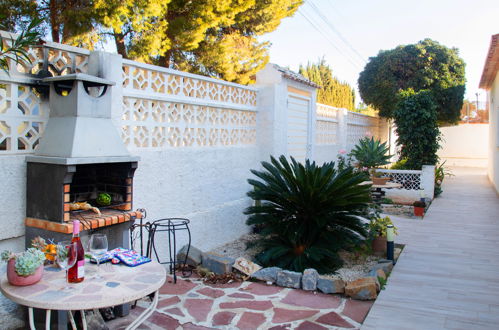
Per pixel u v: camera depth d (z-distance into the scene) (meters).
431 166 10.98
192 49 8.95
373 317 3.75
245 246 6.37
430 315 3.81
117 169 3.86
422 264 5.50
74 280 2.59
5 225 3.31
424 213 9.29
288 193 5.65
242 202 6.91
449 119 16.98
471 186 14.45
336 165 12.00
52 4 6.59
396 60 16.36
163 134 5.14
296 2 10.68
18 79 3.35
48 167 3.26
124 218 3.58
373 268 5.19
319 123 10.95
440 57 16.19
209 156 5.98
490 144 16.20
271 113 7.26
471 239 6.93
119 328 3.41
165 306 3.93
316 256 5.22
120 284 2.59
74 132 3.26
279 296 4.27
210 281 4.66
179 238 5.40
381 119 17.53
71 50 3.74
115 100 4.29
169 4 7.89
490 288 4.56
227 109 6.42
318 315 3.79
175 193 5.30
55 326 3.24
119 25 6.61
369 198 5.36
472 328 3.55
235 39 9.50
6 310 3.30
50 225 3.23
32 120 3.52
